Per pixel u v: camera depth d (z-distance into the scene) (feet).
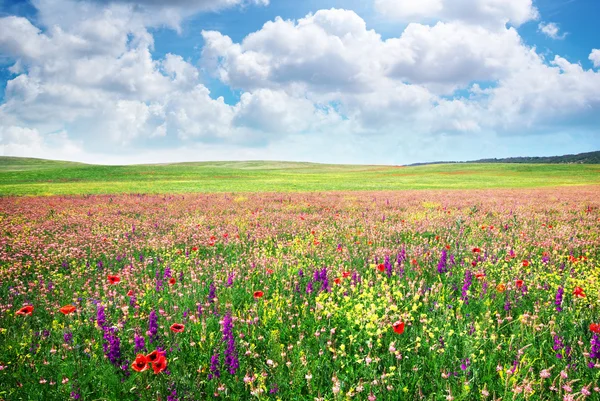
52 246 33.50
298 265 25.08
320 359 13.35
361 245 32.37
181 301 18.85
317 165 520.01
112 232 41.37
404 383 12.11
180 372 12.50
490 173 297.74
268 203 77.51
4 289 21.36
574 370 12.17
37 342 14.85
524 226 43.16
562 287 19.11
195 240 36.11
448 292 19.80
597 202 79.61
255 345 14.40
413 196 99.55
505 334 15.40
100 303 17.25
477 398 11.16
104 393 11.66
